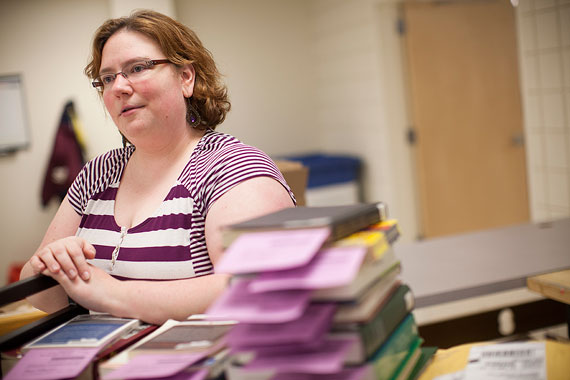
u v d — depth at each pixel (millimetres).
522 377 785
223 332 813
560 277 1398
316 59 5352
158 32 1134
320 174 4586
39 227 4289
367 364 676
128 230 1142
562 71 3021
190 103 1230
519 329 2004
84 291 994
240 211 1019
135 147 1264
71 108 4219
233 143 1151
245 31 5051
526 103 3330
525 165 4633
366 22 4508
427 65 4453
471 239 2057
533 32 3203
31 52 4180
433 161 4523
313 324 634
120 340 896
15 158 4199
